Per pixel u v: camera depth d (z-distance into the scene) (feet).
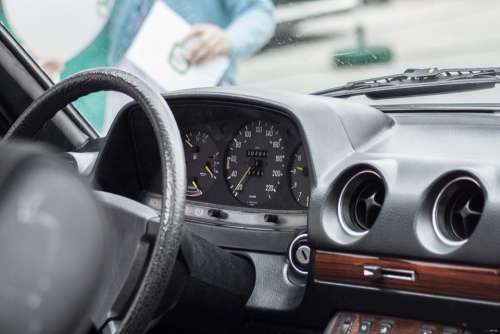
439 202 6.26
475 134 6.83
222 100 7.50
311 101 7.20
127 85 5.19
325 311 6.93
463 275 6.13
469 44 25.48
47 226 2.11
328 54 22.12
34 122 5.67
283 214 7.49
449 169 6.23
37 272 2.09
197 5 17.28
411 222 6.26
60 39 16.08
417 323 6.54
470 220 6.16
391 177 6.42
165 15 17.06
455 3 26.17
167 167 4.86
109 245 2.22
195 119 7.87
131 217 4.87
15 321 2.07
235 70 17.88
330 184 6.68
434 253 6.16
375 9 24.12
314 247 6.74
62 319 2.11
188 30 17.33
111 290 4.79
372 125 7.13
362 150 6.91
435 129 7.04
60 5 15.87
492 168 6.12
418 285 6.34
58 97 5.54
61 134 9.20
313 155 6.84
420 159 6.46
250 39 17.81
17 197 2.07
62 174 2.15
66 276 2.12
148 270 4.71
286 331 7.22
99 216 2.19
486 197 5.96
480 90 7.95
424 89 7.98
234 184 7.77
